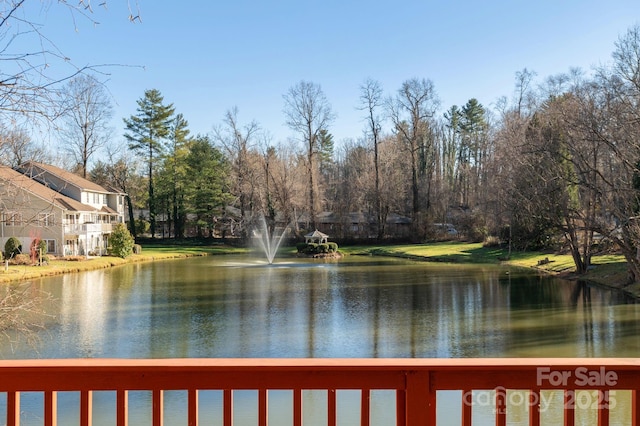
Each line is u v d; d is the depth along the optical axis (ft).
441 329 40.57
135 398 25.36
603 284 63.21
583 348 34.42
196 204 151.33
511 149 75.00
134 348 34.78
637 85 47.44
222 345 35.68
